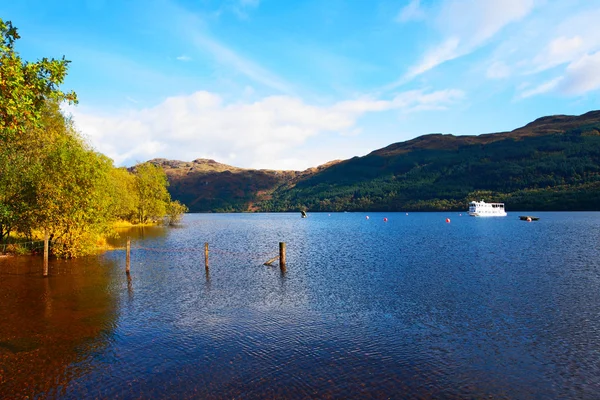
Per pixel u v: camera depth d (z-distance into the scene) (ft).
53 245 116.78
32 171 109.70
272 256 136.05
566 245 163.84
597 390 37.78
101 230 125.80
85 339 50.01
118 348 47.06
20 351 45.70
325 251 153.28
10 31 55.77
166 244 174.60
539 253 138.21
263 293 77.51
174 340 50.08
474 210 551.18
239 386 37.58
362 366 42.65
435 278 92.63
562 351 47.21
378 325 57.06
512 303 69.10
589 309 64.95
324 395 36.14
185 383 38.01
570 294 75.41
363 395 36.29
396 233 256.32
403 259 126.62
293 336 52.11
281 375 40.11
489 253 140.05
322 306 67.62
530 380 39.81
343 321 58.90
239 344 48.91
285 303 69.67
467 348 48.19
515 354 46.32
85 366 41.70
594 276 93.40
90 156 121.29
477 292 77.71
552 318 60.18
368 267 110.32
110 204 141.49
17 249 123.44
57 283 83.66
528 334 53.21
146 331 53.47
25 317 58.85
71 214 107.76
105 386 37.19
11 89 51.60
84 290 77.71
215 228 331.98
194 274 98.22
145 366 41.93
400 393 36.81
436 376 40.42
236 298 73.15
